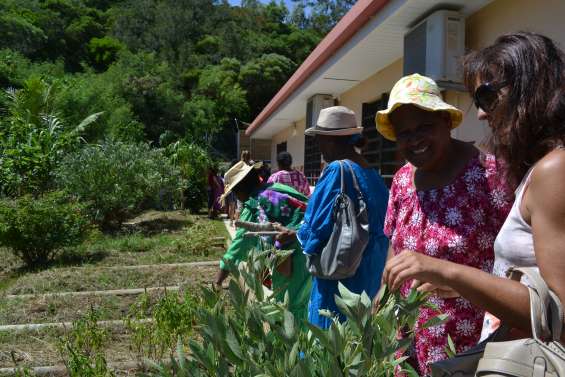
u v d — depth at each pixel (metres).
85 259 8.84
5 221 8.31
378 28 5.86
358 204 2.90
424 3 5.04
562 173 1.25
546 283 1.24
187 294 4.54
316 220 2.88
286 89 11.34
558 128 1.35
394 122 2.30
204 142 38.66
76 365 3.57
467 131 5.31
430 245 2.17
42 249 8.59
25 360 4.33
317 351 1.70
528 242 1.39
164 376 1.76
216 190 15.84
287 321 1.57
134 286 6.86
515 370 1.21
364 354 1.44
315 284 3.01
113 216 12.40
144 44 63.91
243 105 49.16
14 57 40.38
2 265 8.78
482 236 2.10
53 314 5.64
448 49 5.09
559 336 1.22
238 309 1.71
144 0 67.62
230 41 60.47
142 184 12.88
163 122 41.22
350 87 9.51
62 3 67.44
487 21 5.08
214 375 1.62
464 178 2.15
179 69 55.19
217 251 9.61
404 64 5.88
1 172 13.10
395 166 7.61
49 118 17.05
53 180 13.30
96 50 62.41
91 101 27.28
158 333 4.19
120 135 26.08
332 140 3.25
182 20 64.12
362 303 1.46
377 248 2.93
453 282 1.35
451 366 1.40
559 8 4.16
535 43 1.43
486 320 1.75
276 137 22.39
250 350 1.65
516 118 1.40
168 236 11.37
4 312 5.67
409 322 1.64
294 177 6.64
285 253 2.05
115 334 4.90
